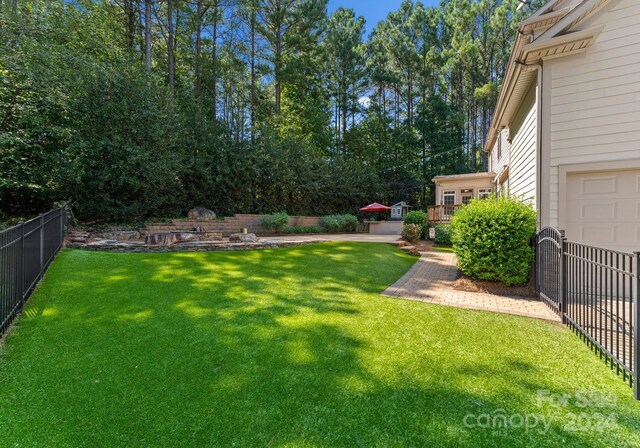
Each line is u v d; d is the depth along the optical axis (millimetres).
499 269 5148
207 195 13078
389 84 26344
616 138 5141
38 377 2455
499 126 9633
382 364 2678
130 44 14156
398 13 27938
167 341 3082
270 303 4223
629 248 5113
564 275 3789
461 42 25031
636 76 5035
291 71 18641
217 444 1821
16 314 3531
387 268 6836
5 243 3211
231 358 2779
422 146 26266
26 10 8930
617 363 2541
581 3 5039
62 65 8812
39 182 8344
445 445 1796
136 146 9422
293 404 2166
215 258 6801
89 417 2041
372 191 22078
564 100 5434
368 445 1802
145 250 7422
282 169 15516
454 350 2939
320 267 6441
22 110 7723
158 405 2158
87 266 5543
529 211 5285
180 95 13961
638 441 1823
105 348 2924
